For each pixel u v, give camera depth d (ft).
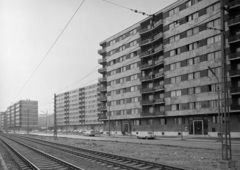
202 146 94.73
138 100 233.14
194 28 177.47
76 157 66.85
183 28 185.26
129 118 241.14
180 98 185.57
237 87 147.84
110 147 100.01
